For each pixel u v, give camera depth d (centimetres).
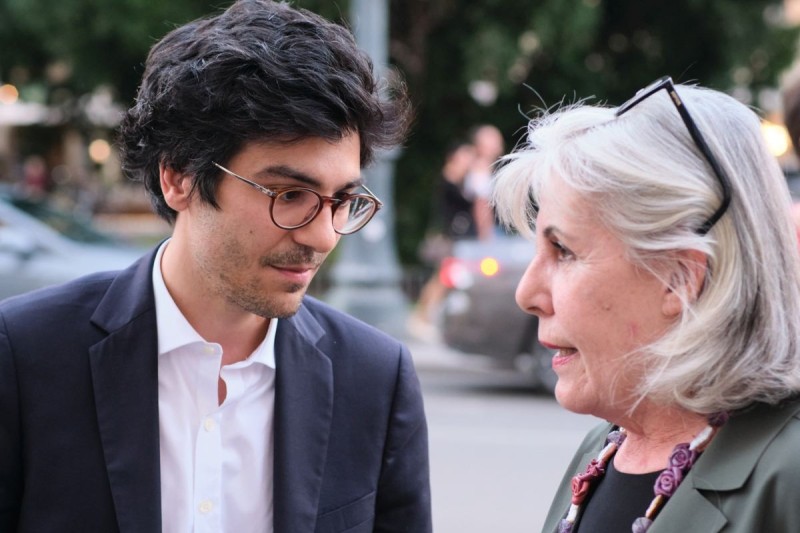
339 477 235
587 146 190
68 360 224
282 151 212
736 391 183
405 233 1672
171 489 226
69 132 2012
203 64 213
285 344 236
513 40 1420
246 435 231
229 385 230
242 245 216
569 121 199
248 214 214
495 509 628
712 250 182
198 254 222
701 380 183
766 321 182
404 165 1645
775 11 1561
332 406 237
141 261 238
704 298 183
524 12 1429
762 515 174
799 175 633
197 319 229
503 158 215
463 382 1066
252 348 235
